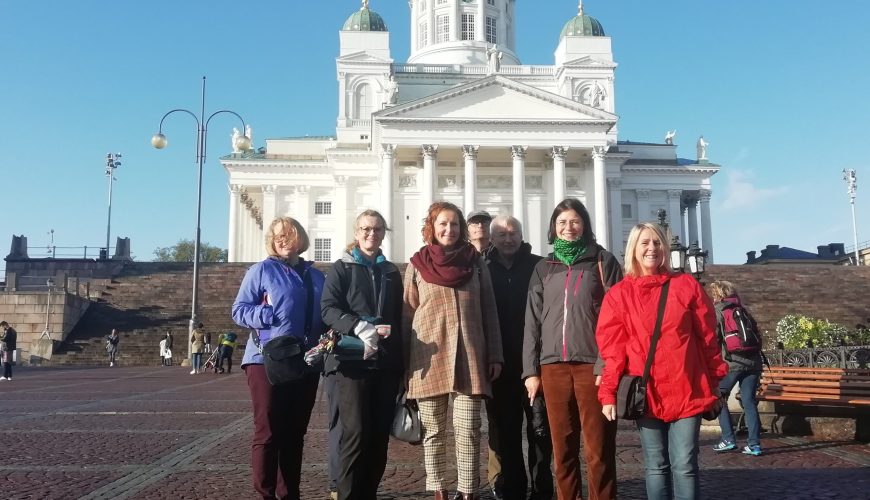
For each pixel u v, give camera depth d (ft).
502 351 24.86
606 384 20.15
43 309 134.51
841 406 40.60
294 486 24.17
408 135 196.44
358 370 22.34
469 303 23.45
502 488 25.23
